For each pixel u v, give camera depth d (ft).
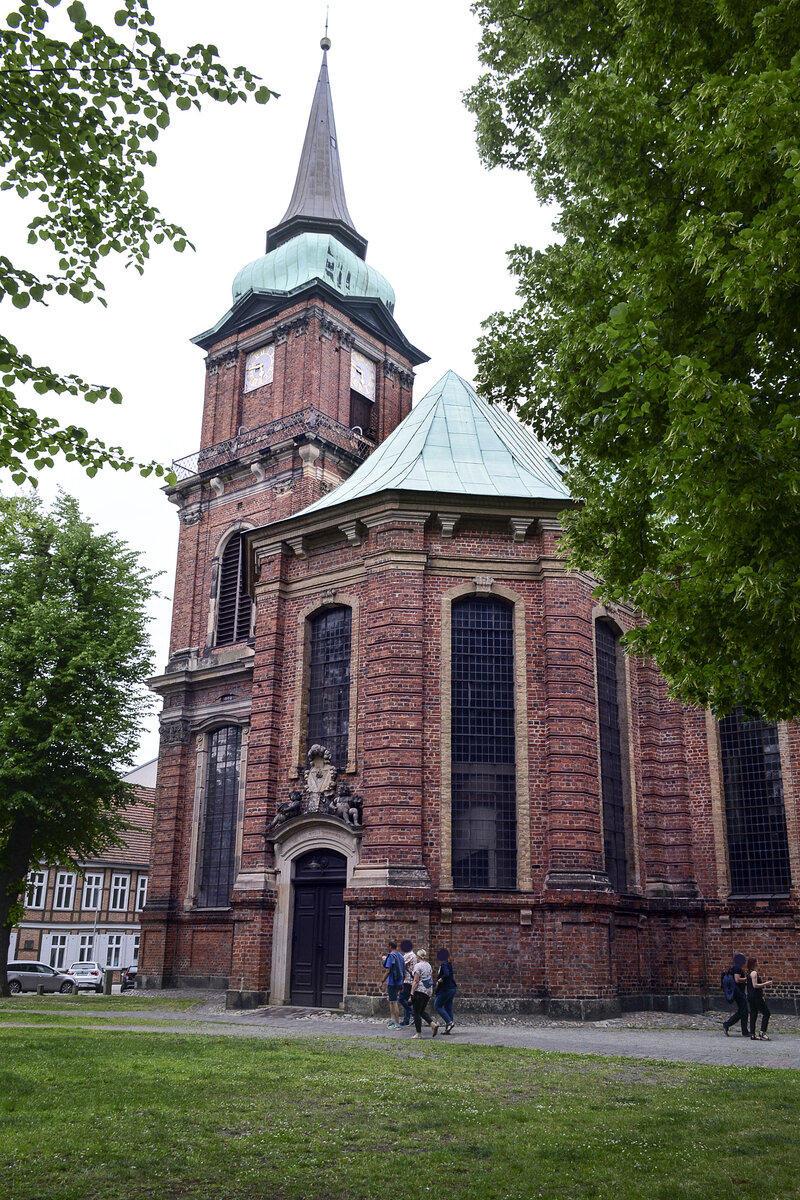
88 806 110.11
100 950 207.62
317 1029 62.75
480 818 76.74
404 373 146.20
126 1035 57.11
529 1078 40.34
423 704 77.46
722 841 83.66
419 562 80.07
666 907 83.41
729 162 28.78
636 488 35.99
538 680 79.10
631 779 84.74
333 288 130.62
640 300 31.17
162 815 123.24
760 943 79.82
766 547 28.58
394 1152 27.45
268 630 89.45
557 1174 25.03
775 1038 61.52
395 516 81.25
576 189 42.06
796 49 29.60
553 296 44.27
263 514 126.00
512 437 98.53
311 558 89.35
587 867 73.92
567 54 45.06
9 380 31.14
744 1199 22.82
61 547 113.80
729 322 31.73
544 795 76.43
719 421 27.86
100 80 30.40
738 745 84.94
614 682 86.79
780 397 31.50
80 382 31.89
